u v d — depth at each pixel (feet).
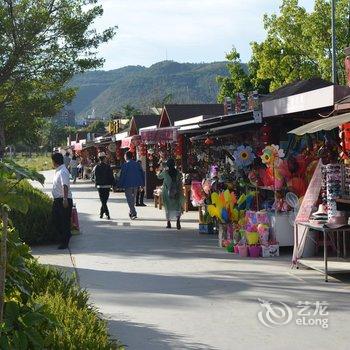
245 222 52.37
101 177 83.15
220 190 64.18
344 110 45.57
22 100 119.34
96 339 21.72
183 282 40.68
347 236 46.62
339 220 41.57
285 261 47.80
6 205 16.43
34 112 122.21
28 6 112.06
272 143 60.03
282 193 51.08
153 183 121.19
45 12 110.83
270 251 50.03
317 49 152.66
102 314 31.45
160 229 70.95
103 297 36.65
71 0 114.62
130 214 83.25
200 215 66.33
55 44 115.34
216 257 50.42
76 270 45.57
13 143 140.97
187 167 92.32
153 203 108.99
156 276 42.86
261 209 54.65
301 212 44.57
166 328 30.12
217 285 39.55
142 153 116.78
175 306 34.37
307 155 51.98
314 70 157.38
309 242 45.16
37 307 18.97
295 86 68.39
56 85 120.16
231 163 67.77
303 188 50.37
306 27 152.56
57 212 57.16
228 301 35.29
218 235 62.39
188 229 70.59
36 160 425.28
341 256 45.29
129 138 127.75
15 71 114.93
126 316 32.35
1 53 111.55
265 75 164.96
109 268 46.32
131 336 28.81
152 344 27.58
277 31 161.58
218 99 194.08
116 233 67.72
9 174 16.84
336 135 52.70
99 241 61.57
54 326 19.51
